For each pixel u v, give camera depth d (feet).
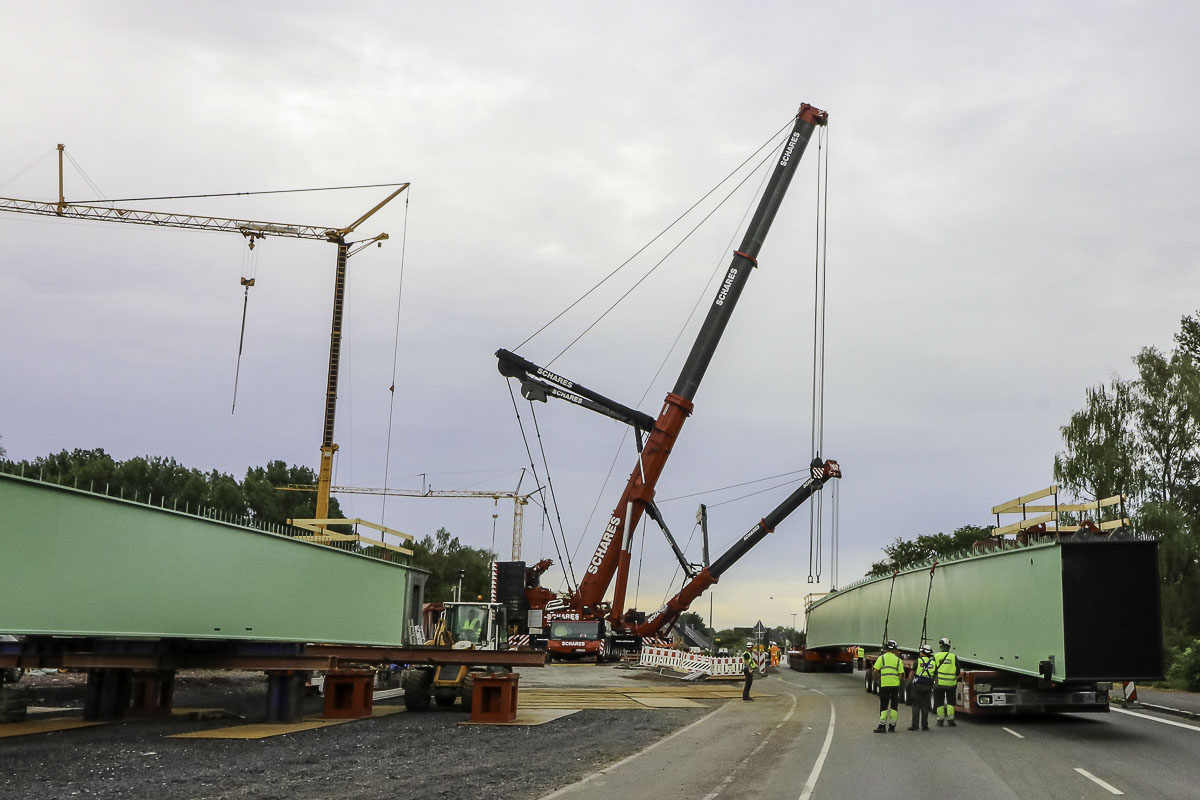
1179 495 165.07
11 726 69.77
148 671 78.84
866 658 145.69
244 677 130.41
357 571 92.79
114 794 43.01
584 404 160.76
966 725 73.67
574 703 98.07
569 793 42.57
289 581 78.38
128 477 246.88
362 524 118.93
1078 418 174.09
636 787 44.04
